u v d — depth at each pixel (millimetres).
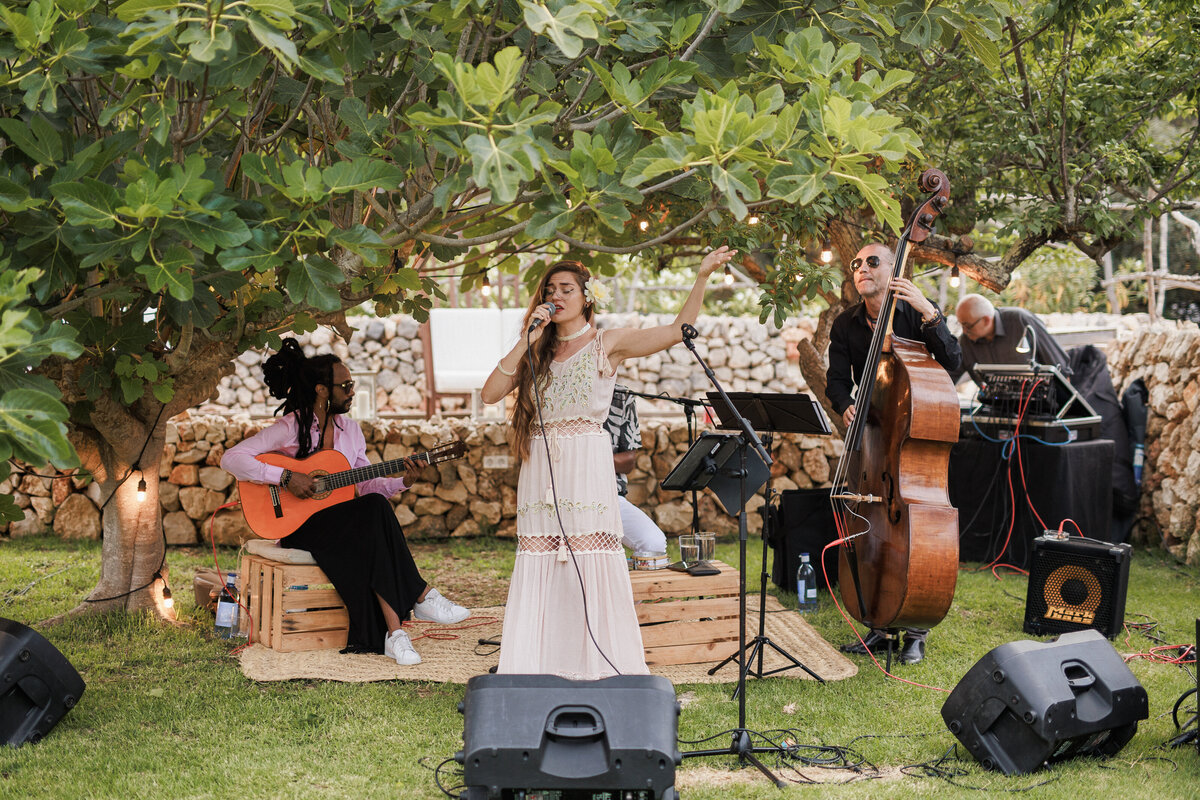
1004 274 5621
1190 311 14930
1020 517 6551
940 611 3930
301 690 3967
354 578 4422
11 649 3316
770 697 3891
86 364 4152
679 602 4375
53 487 6812
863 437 4289
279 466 4570
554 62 3500
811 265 4582
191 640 4605
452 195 3236
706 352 12336
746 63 3543
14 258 3010
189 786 3018
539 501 3471
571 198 2930
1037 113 5504
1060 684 3119
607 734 2484
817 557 5645
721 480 3773
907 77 3021
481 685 2629
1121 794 2953
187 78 2783
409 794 2971
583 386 3463
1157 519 6980
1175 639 4781
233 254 2842
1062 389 6672
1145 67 5598
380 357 11953
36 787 2990
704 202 3424
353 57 3016
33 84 2727
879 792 2982
